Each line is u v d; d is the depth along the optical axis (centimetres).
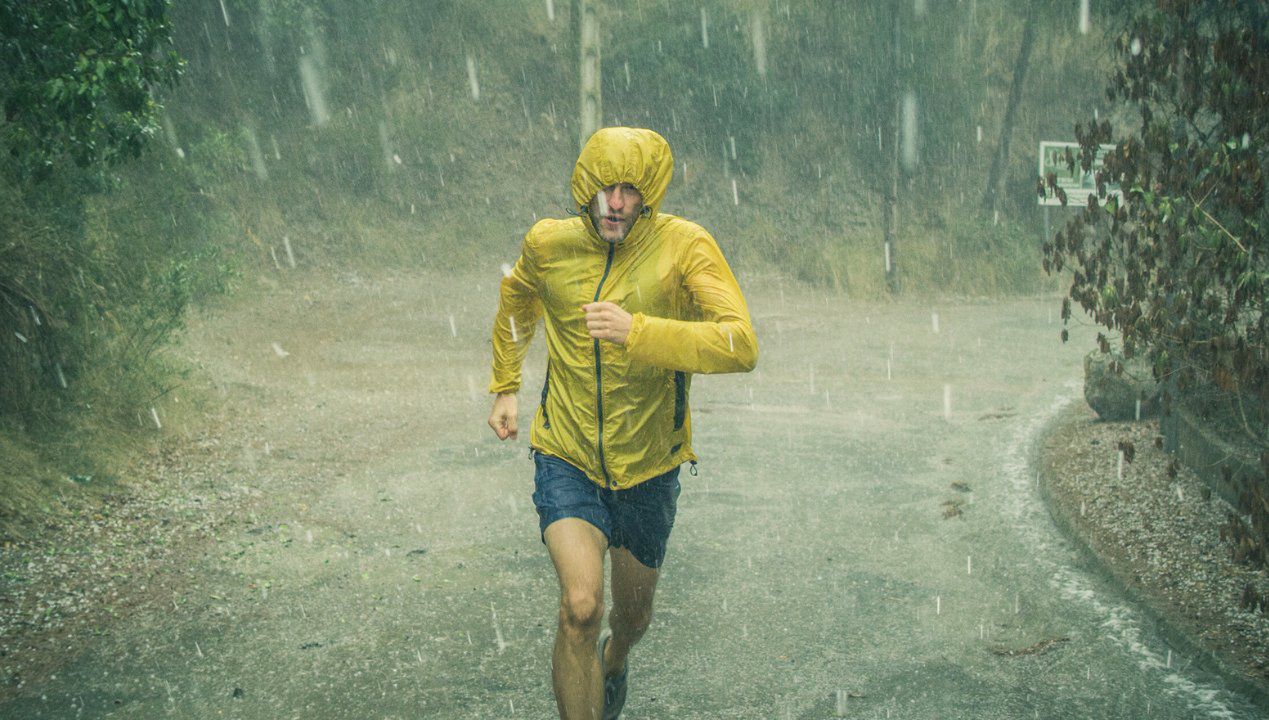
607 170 285
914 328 1877
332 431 902
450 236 2331
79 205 855
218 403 973
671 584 507
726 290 295
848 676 396
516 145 2538
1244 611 432
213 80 2200
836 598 486
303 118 2312
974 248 2595
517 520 621
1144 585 477
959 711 365
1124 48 569
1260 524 427
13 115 621
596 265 300
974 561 542
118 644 425
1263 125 454
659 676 398
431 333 1655
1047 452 784
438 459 795
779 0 2817
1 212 704
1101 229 2650
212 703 371
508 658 412
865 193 2683
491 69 2600
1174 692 379
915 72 2734
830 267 2467
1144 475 651
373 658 412
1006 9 2864
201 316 1512
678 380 312
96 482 664
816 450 835
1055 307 2292
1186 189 501
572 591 278
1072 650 420
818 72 2778
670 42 2692
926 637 436
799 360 1452
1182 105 519
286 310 1755
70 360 754
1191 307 527
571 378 308
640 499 316
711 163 2678
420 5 2581
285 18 2283
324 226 2195
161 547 557
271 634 438
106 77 570
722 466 775
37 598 472
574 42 2602
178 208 1516
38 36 563
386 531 598
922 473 752
